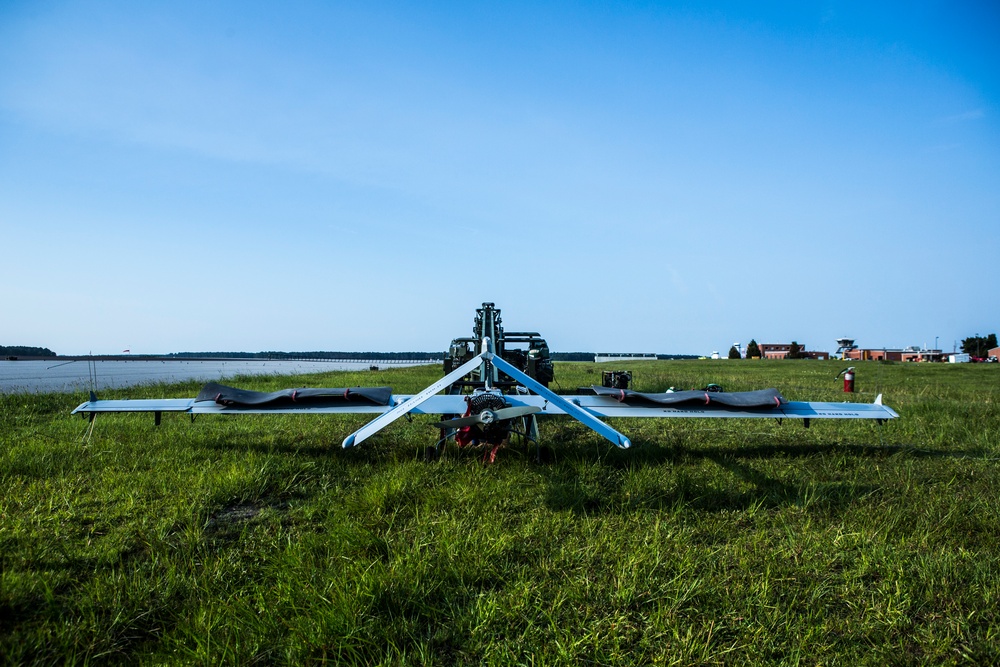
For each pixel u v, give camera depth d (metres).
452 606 2.74
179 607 2.77
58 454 5.72
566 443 6.67
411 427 7.68
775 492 4.47
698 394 5.57
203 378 26.11
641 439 6.90
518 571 3.08
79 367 56.31
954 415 8.81
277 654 2.41
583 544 3.46
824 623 2.60
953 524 3.76
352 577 2.90
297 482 4.84
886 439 6.90
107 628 2.58
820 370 30.09
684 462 5.53
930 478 4.97
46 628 2.56
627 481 4.74
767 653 2.40
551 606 2.74
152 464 5.34
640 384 17.00
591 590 2.89
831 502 4.22
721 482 4.71
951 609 2.74
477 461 5.32
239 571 3.15
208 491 4.43
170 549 3.41
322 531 3.79
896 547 3.41
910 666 2.33
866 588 2.94
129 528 3.72
